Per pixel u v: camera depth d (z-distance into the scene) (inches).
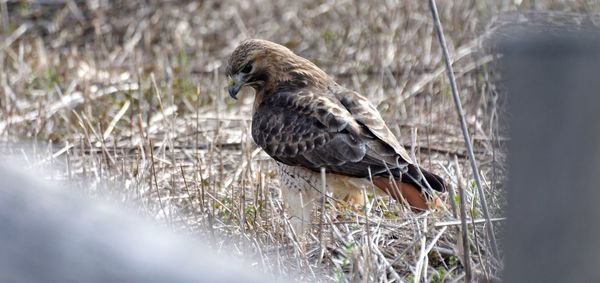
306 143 427.5
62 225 170.4
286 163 435.2
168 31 729.6
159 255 171.0
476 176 351.9
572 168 239.1
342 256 383.2
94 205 176.7
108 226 172.7
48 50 709.9
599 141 235.6
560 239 244.1
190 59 695.1
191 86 633.0
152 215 417.7
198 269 171.0
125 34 729.6
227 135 552.7
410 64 669.9
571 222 242.2
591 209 240.1
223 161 511.2
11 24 740.0
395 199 407.5
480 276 354.3
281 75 462.0
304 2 791.1
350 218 420.2
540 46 235.8
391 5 751.1
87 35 732.0
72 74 650.8
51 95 607.8
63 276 166.2
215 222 415.5
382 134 424.5
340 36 728.3
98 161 470.9
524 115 241.1
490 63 542.6
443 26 716.7
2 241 167.5
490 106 529.7
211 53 710.5
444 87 609.6
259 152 514.0
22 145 514.9
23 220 169.6
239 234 401.4
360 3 774.5
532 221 245.9
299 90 452.8
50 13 756.0
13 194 171.9
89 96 579.5
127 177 461.7
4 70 651.5
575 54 233.1
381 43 693.3
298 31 746.8
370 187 422.9
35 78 635.5
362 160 415.8
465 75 627.2
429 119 555.5
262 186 452.1
